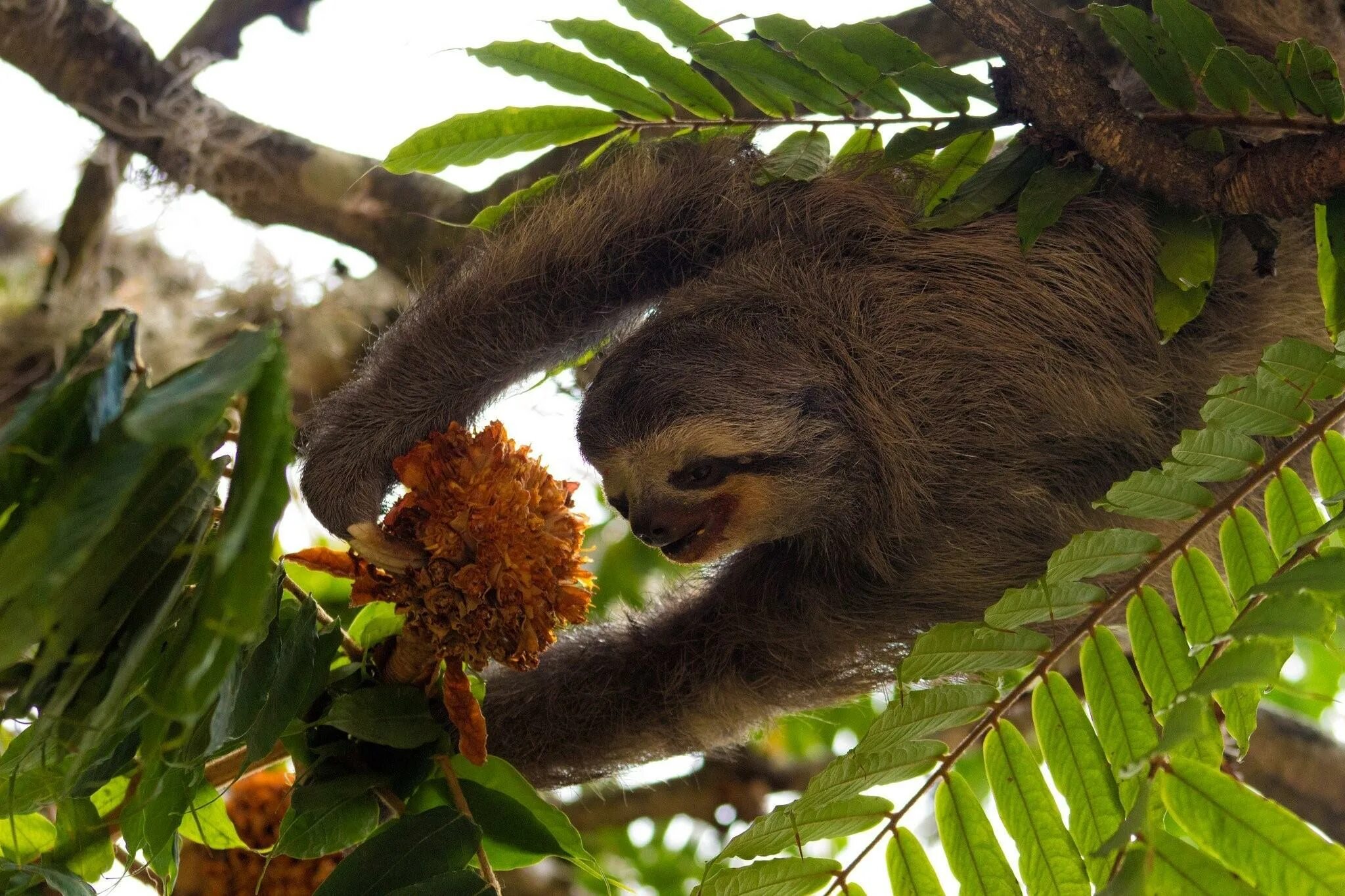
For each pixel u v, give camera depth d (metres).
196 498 1.97
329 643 2.96
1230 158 2.88
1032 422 3.60
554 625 2.78
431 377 3.85
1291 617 2.04
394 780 2.99
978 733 2.65
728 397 3.55
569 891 5.79
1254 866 2.10
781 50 3.17
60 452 1.81
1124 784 2.53
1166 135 2.93
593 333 3.98
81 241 5.41
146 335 5.36
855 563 3.88
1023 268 3.58
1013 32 2.94
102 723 2.04
